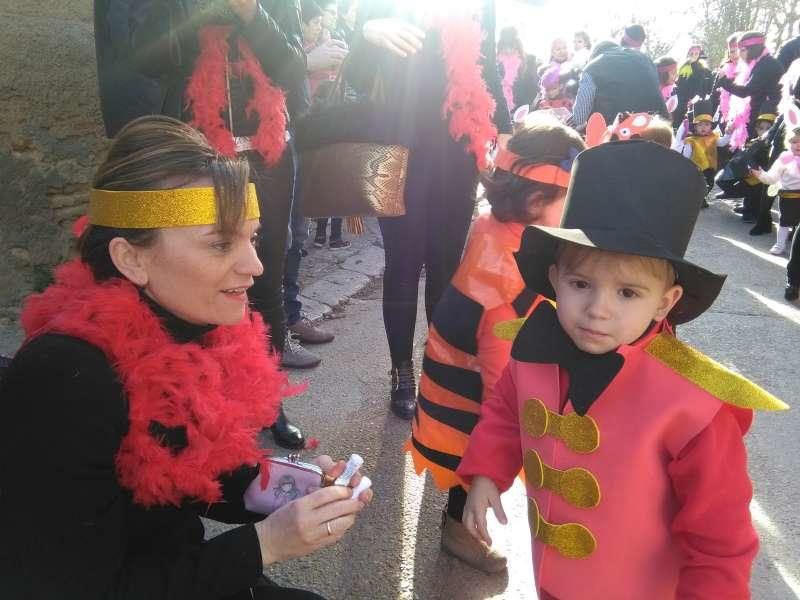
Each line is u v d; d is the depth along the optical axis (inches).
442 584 82.4
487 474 60.4
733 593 45.8
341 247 210.8
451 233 110.4
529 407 54.9
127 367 42.3
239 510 56.9
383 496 98.3
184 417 44.3
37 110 124.2
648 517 49.4
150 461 42.6
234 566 44.6
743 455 48.2
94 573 40.8
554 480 52.6
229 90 89.3
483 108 100.0
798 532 93.0
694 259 223.1
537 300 72.4
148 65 80.6
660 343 50.1
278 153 94.0
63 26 125.5
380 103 99.1
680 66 379.2
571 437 51.1
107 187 44.2
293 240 140.2
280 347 107.6
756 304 180.4
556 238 50.2
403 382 118.5
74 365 40.4
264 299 103.7
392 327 115.1
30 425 39.6
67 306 44.2
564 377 53.7
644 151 48.1
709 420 46.3
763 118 278.2
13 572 39.3
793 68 243.9
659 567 50.8
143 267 45.1
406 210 106.3
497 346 74.0
